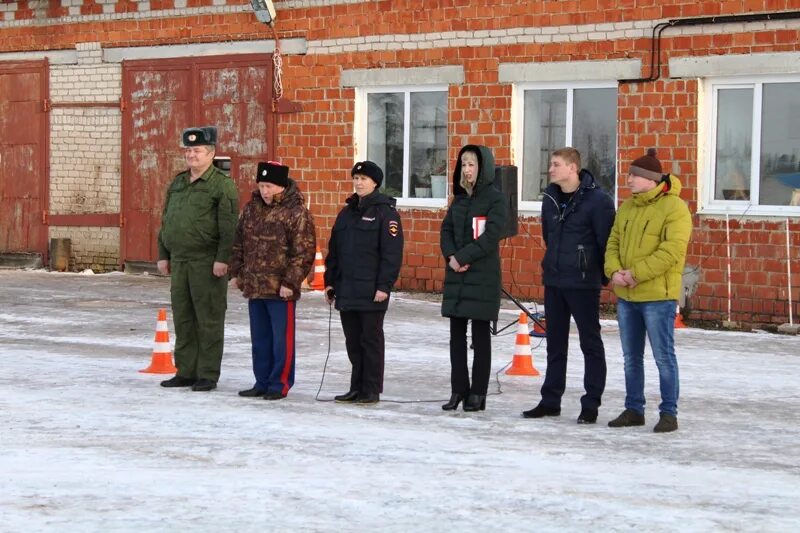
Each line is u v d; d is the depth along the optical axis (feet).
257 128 75.77
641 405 35.04
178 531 23.47
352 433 33.47
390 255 37.68
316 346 50.72
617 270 33.83
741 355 49.49
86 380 42.34
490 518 24.57
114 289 72.38
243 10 76.13
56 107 84.23
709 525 24.21
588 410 35.29
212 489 26.84
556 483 27.73
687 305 60.64
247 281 38.86
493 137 66.95
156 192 80.64
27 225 85.66
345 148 72.49
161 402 38.14
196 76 78.23
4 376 42.96
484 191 35.91
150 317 60.03
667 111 61.26
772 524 24.36
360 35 71.41
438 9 68.49
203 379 40.47
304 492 26.58
